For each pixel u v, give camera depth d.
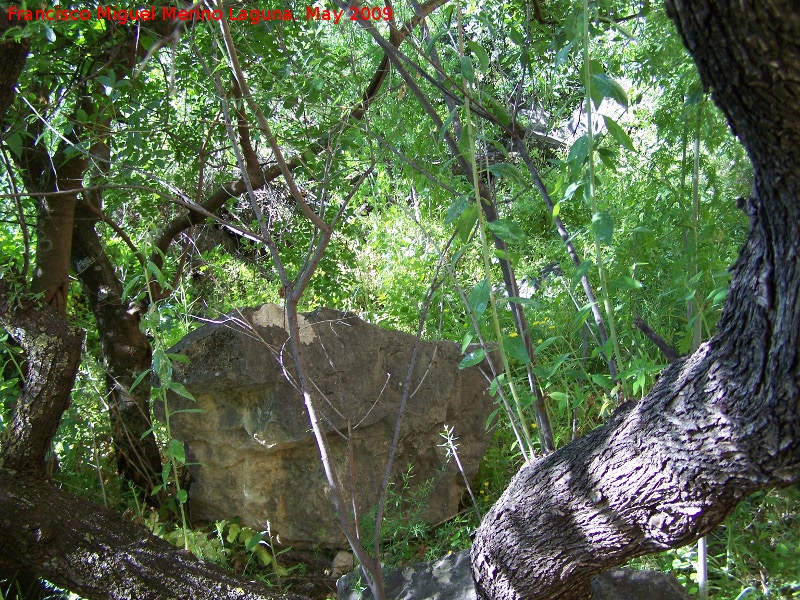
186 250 4.30
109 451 3.97
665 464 1.74
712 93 1.30
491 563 2.26
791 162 1.25
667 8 1.23
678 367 1.78
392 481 3.73
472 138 2.02
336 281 4.96
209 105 3.97
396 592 2.93
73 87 3.27
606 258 2.42
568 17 2.08
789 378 1.44
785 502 3.17
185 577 2.63
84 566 2.61
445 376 3.87
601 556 2.03
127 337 3.99
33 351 2.85
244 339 3.35
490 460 4.14
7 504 2.63
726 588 2.83
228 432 3.54
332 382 3.52
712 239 2.47
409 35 2.51
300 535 3.59
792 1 1.07
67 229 3.63
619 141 1.85
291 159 3.78
